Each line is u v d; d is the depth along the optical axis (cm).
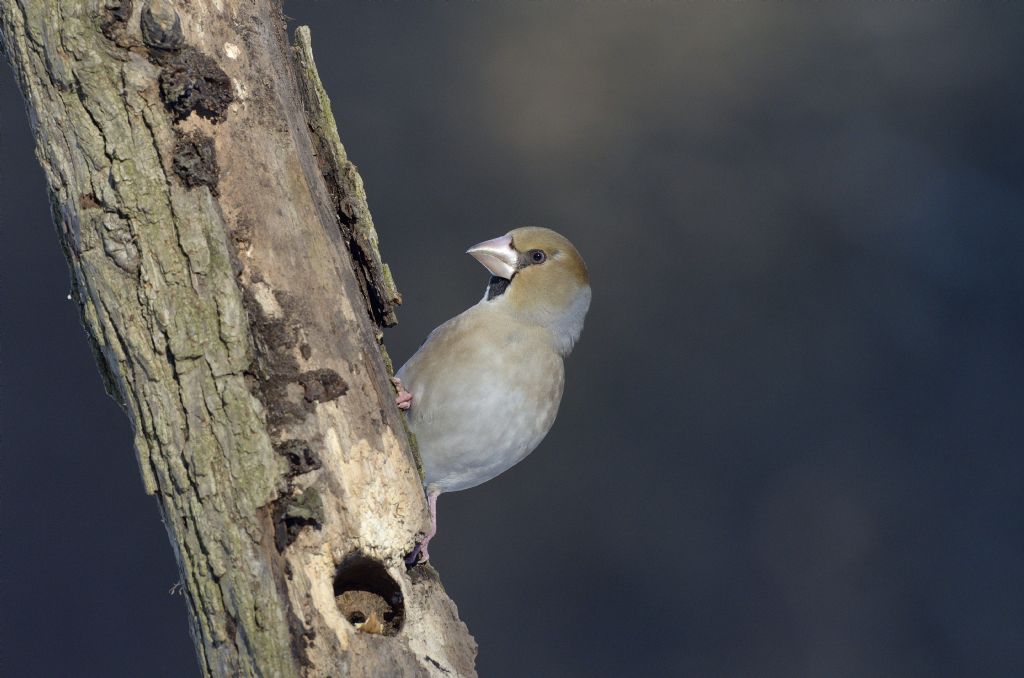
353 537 463
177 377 446
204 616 442
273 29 500
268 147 474
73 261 459
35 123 455
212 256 450
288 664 437
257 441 445
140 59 451
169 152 452
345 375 475
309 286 474
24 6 448
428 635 488
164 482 447
